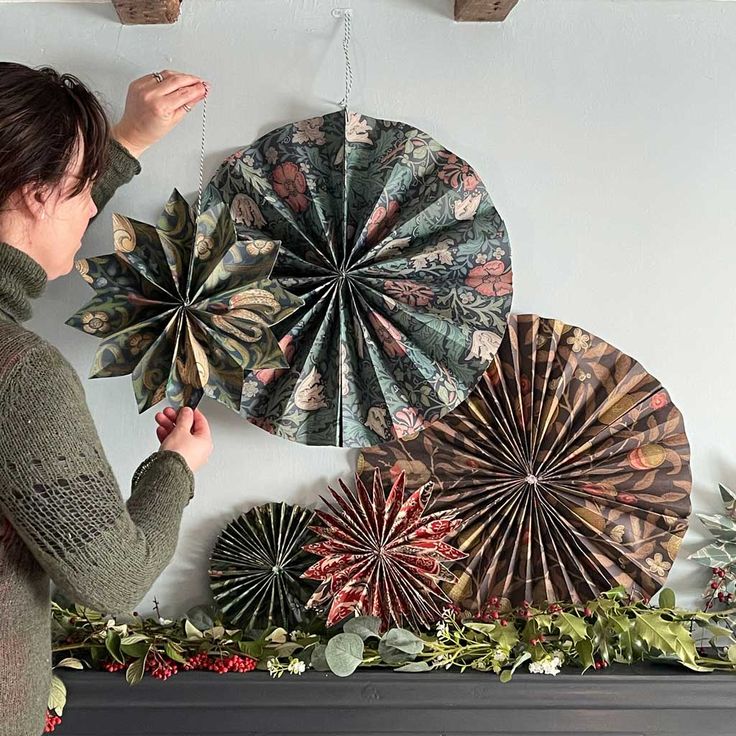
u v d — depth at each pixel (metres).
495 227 1.41
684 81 1.52
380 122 1.43
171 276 1.27
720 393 1.51
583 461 1.43
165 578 1.45
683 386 1.51
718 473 1.50
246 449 1.46
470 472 1.42
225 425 1.46
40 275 0.94
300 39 1.48
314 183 1.40
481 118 1.49
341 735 1.31
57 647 1.32
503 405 1.44
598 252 1.51
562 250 1.50
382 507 1.39
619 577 1.42
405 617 1.39
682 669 1.34
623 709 1.33
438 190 1.39
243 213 1.41
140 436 1.46
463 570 1.42
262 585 1.40
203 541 1.45
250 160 1.42
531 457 1.43
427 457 1.43
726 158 1.52
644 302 1.51
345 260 1.37
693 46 1.52
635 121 1.52
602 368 1.46
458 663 1.33
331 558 1.36
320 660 1.29
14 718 0.88
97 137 0.97
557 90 1.51
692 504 1.50
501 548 1.42
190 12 1.47
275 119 1.47
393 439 1.37
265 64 1.48
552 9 1.51
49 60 1.46
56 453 0.81
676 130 1.52
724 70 1.53
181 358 1.29
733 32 1.52
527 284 1.50
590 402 1.45
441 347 1.39
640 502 1.44
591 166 1.51
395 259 1.38
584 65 1.51
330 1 1.48
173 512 0.94
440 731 1.32
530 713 1.33
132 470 1.46
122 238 1.28
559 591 1.42
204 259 1.28
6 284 0.91
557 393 1.43
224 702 1.29
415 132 1.42
